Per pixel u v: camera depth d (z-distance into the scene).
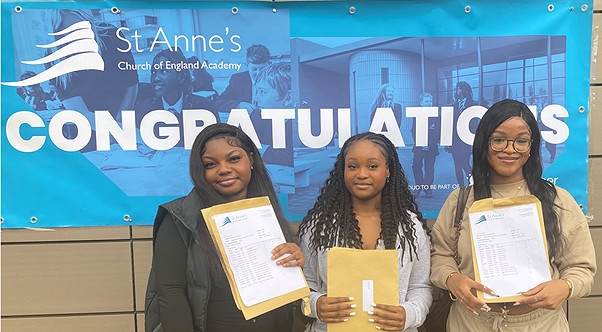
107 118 1.64
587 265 1.22
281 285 1.20
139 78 1.64
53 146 1.64
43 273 1.71
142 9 1.62
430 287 1.30
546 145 1.71
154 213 1.69
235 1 1.63
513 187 1.29
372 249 1.25
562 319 1.28
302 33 1.65
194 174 1.23
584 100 1.70
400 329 1.17
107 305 1.74
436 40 1.66
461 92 1.68
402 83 1.67
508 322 1.23
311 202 1.71
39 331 1.74
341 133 1.69
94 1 1.61
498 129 1.24
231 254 1.17
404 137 1.69
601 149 1.74
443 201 1.72
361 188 1.23
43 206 1.67
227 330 1.20
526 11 1.66
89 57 1.62
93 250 1.71
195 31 1.63
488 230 1.25
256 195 1.31
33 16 1.60
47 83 1.62
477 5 1.65
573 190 1.72
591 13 1.67
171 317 1.12
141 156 1.67
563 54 1.68
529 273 1.21
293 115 1.68
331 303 1.19
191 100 1.66
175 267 1.15
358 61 1.67
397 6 1.65
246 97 1.67
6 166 1.64
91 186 1.67
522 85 1.69
